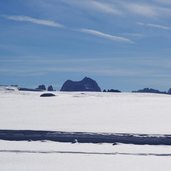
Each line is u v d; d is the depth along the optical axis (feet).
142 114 165.07
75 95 272.92
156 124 135.95
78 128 125.59
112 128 126.00
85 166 79.20
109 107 192.34
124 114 165.37
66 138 112.68
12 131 119.44
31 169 75.41
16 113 168.55
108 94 293.84
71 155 90.27
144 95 292.20
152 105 200.44
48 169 75.82
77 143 107.14
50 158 86.38
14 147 98.94
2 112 171.01
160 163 82.89
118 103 212.43
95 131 118.62
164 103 212.02
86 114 166.40
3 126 129.80
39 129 122.31
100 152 94.53
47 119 150.71
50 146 101.14
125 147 101.50
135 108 187.52
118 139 111.34
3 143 104.58
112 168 77.56
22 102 214.07
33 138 113.29
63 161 83.25
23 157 86.84
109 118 153.69
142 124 136.15
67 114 166.40
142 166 79.71
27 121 144.56
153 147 102.22
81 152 94.27
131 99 241.96
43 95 259.39
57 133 116.67
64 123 139.23
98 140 110.83
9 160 83.35
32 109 183.42
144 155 91.81
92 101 224.12
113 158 87.56
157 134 112.88
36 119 150.41
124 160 85.81
